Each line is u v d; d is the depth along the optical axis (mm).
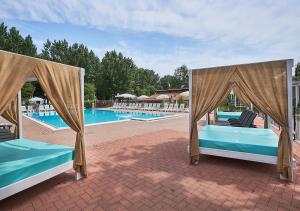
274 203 3168
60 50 36844
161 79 66000
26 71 3242
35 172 3445
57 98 3809
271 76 4160
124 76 34812
